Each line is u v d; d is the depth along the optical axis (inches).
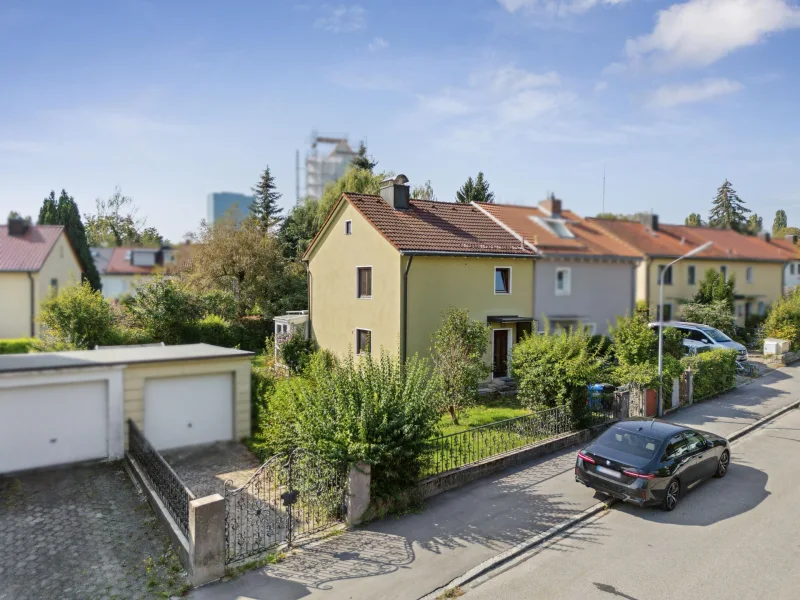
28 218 1166.3
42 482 430.0
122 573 297.3
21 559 311.7
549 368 568.4
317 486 369.7
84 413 478.9
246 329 1191.6
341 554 320.2
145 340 905.5
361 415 360.8
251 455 513.0
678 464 401.1
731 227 829.8
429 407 393.4
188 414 539.2
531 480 443.2
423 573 301.0
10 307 1057.5
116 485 425.7
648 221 898.7
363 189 1523.1
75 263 1291.8
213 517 290.7
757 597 282.2
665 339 749.3
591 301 769.6
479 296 776.3
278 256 1357.0
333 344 873.5
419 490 394.0
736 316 1225.4
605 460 395.2
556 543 341.7
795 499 413.7
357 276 808.9
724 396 778.8
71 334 796.6
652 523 371.6
